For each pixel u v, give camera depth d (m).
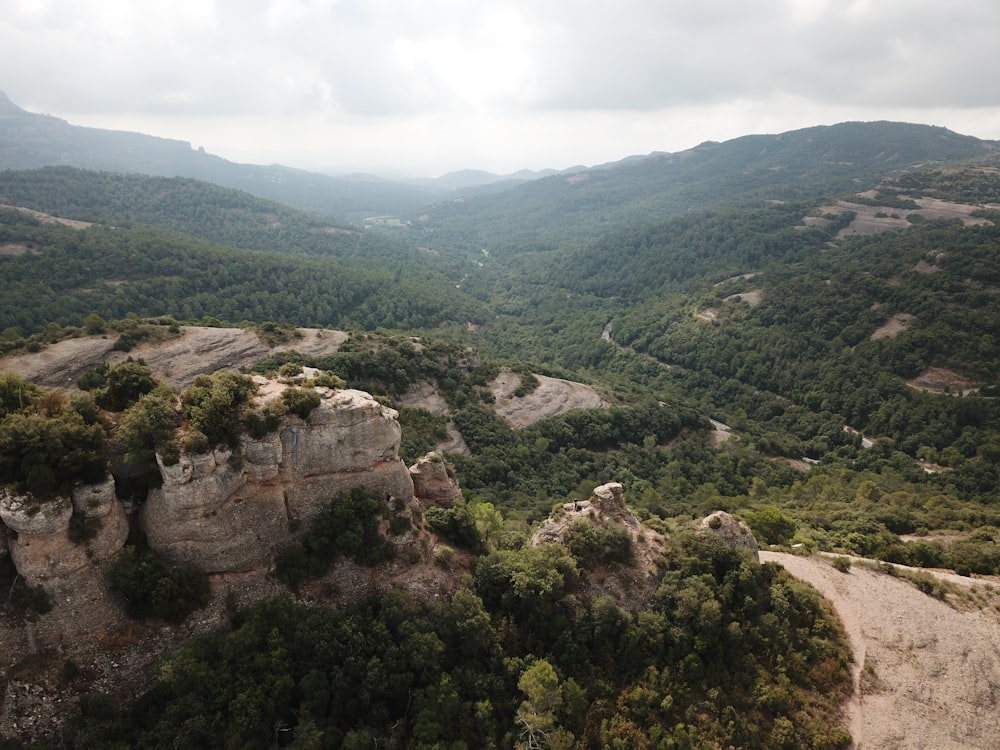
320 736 36.53
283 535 42.84
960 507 105.62
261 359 130.25
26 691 33.88
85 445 35.78
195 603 38.78
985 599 64.06
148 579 36.84
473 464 110.19
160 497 37.88
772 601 54.72
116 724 34.19
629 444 139.88
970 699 51.50
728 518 59.72
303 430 42.53
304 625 39.94
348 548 43.44
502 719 42.16
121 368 41.03
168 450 36.94
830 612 58.78
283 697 37.75
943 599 63.66
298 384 45.47
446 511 51.44
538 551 50.97
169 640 37.69
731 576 54.22
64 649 35.09
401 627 42.22
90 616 35.56
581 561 52.34
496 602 48.50
